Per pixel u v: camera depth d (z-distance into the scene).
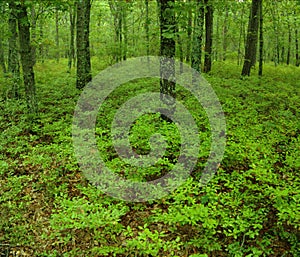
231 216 5.11
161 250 4.72
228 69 19.23
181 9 7.08
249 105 10.51
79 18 12.78
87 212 5.51
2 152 7.83
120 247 4.72
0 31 12.34
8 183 6.30
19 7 8.05
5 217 5.45
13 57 11.90
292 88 13.70
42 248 4.91
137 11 24.94
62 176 6.74
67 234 5.12
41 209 5.77
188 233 5.04
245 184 5.59
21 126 9.08
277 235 4.88
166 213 5.09
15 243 4.96
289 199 5.32
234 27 22.53
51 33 30.61
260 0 15.55
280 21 21.33
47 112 10.40
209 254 4.64
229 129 8.19
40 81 15.78
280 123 8.98
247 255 4.31
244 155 6.40
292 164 6.35
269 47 33.25
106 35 23.23
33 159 6.95
